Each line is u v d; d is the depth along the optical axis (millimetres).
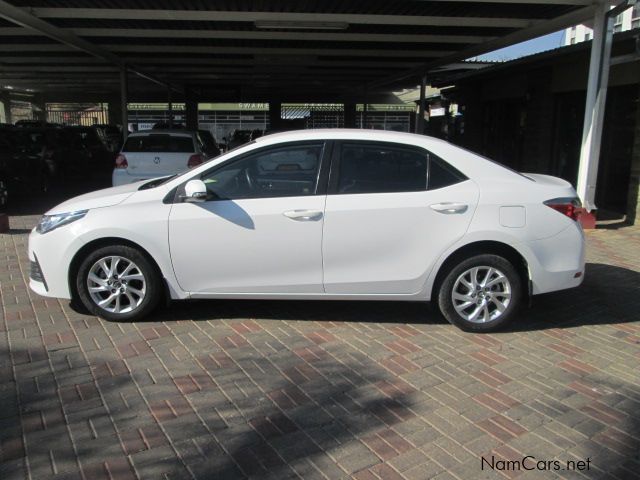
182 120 49469
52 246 4836
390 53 16203
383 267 4754
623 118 10805
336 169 4766
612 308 5547
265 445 3184
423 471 2971
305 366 4180
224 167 4824
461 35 13148
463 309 4844
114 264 4859
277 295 4840
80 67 21547
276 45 15469
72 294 4973
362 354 4402
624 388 3914
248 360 4270
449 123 23344
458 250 4770
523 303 5062
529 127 14312
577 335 4855
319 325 4988
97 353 4352
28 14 11047
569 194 4910
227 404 3627
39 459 3025
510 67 13727
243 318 5125
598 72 9188
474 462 3053
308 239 4703
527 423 3445
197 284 4836
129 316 4926
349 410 3570
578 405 3670
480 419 3480
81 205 4898
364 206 4684
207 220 4719
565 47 12141
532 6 10078
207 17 11586
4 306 5371
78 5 10672
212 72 22406
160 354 4352
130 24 12539
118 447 3143
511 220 4703
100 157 18781
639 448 3199
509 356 4406
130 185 5531
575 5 9703
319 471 2959
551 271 4793
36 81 28656
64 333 4730
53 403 3607
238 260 4762
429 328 4953
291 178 4781
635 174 9891
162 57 17859
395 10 10773
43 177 13953
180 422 3404
